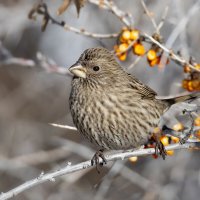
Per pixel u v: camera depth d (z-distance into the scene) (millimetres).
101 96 10883
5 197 9484
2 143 16094
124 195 14602
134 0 13727
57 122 15938
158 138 10664
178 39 13078
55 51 15508
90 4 14281
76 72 10906
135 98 11117
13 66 16422
